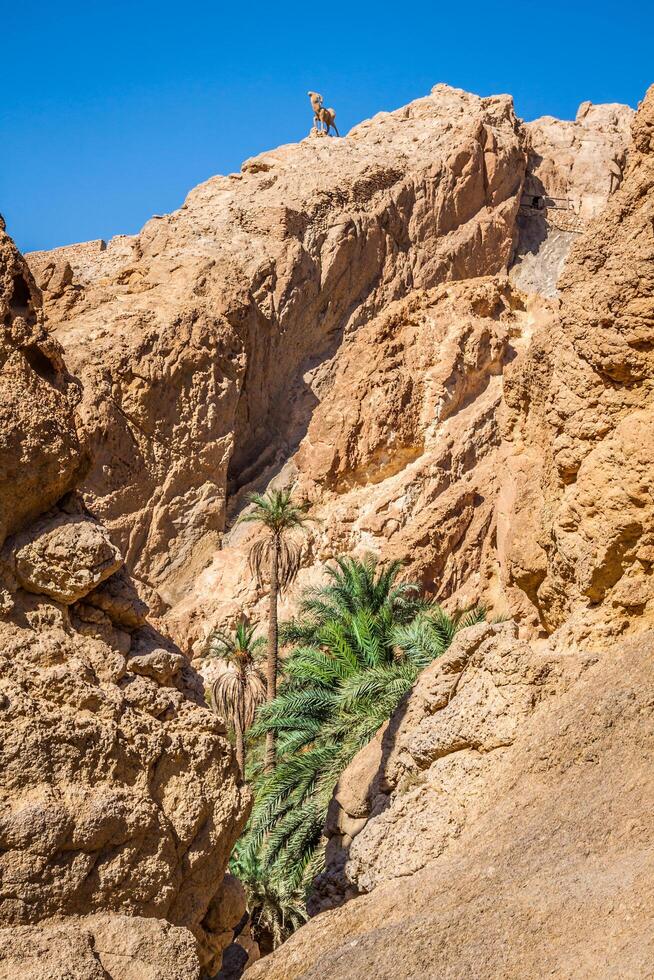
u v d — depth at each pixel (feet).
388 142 217.56
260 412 177.17
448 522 145.89
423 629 69.36
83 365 159.43
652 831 28.19
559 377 41.93
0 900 28.22
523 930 26.48
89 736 30.91
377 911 32.89
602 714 33.78
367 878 38.04
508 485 51.67
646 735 32.22
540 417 48.83
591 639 39.06
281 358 181.98
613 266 40.04
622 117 247.09
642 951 23.32
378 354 167.53
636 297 39.09
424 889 32.83
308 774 66.85
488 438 159.94
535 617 51.57
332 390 169.27
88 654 32.78
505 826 33.24
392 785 42.19
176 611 150.30
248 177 208.74
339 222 192.85
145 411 160.35
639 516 38.42
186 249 186.60
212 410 165.27
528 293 190.60
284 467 173.58
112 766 31.22
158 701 33.45
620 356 39.40
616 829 29.25
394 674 66.03
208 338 167.73
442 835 36.58
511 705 37.68
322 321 188.65
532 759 34.99
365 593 90.02
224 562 155.63
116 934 29.19
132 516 156.35
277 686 101.09
